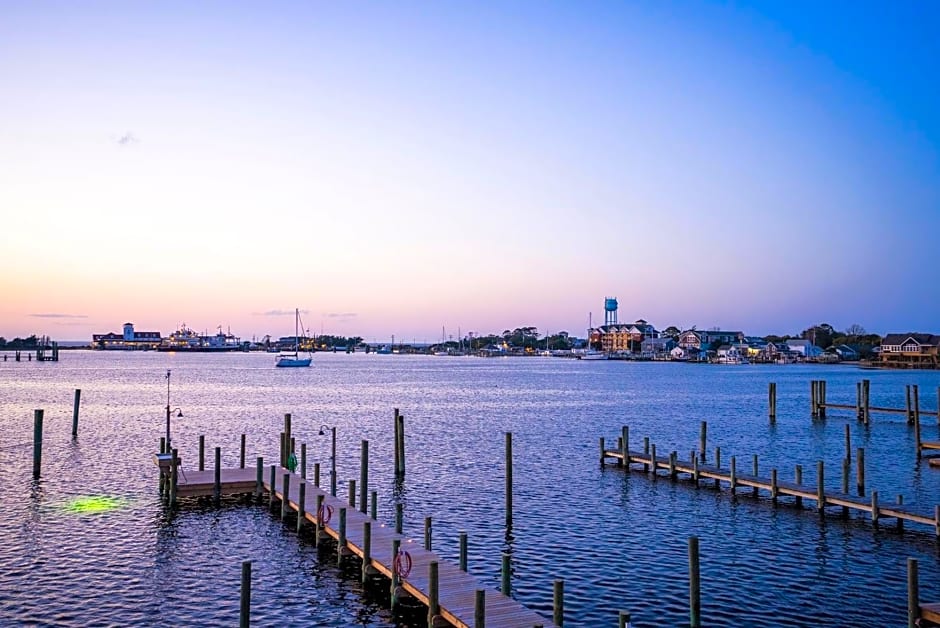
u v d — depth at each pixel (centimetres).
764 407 10188
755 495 4338
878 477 5069
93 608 2566
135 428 7425
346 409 9719
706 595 2712
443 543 3394
